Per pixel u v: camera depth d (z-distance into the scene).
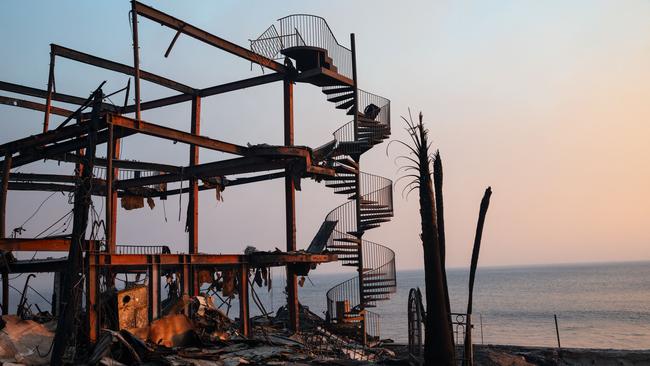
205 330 16.95
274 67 25.38
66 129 16.77
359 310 25.44
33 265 16.19
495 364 15.02
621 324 69.88
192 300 17.31
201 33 21.72
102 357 12.06
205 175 23.75
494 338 58.19
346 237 25.47
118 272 19.48
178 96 27.12
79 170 22.67
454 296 140.50
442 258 10.29
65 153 19.53
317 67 25.59
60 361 11.73
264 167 23.00
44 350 12.71
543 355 17.42
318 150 24.73
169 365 12.14
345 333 25.05
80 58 21.95
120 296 14.67
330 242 24.89
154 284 16.05
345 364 13.20
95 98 15.15
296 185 24.02
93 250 13.92
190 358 13.05
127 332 13.19
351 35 28.48
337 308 25.70
